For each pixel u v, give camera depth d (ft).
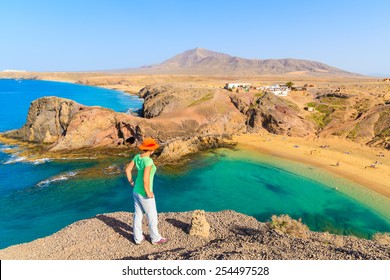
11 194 121.80
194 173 153.89
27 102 424.05
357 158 178.60
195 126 224.53
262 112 249.34
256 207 117.39
